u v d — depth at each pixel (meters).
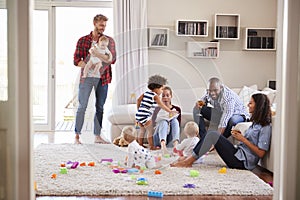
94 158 4.91
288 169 2.22
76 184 3.83
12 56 2.13
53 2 7.86
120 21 7.64
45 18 7.91
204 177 4.14
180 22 7.62
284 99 2.22
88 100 5.00
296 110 2.21
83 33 8.00
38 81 7.97
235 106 5.43
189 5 7.78
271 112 4.62
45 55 7.95
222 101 5.00
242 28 7.83
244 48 7.71
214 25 7.64
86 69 5.00
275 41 7.70
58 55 7.99
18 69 2.13
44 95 8.01
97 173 4.29
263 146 4.51
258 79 7.88
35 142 6.56
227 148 4.57
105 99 5.04
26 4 2.12
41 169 4.47
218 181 3.98
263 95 4.62
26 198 2.15
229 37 7.67
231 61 7.82
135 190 3.64
